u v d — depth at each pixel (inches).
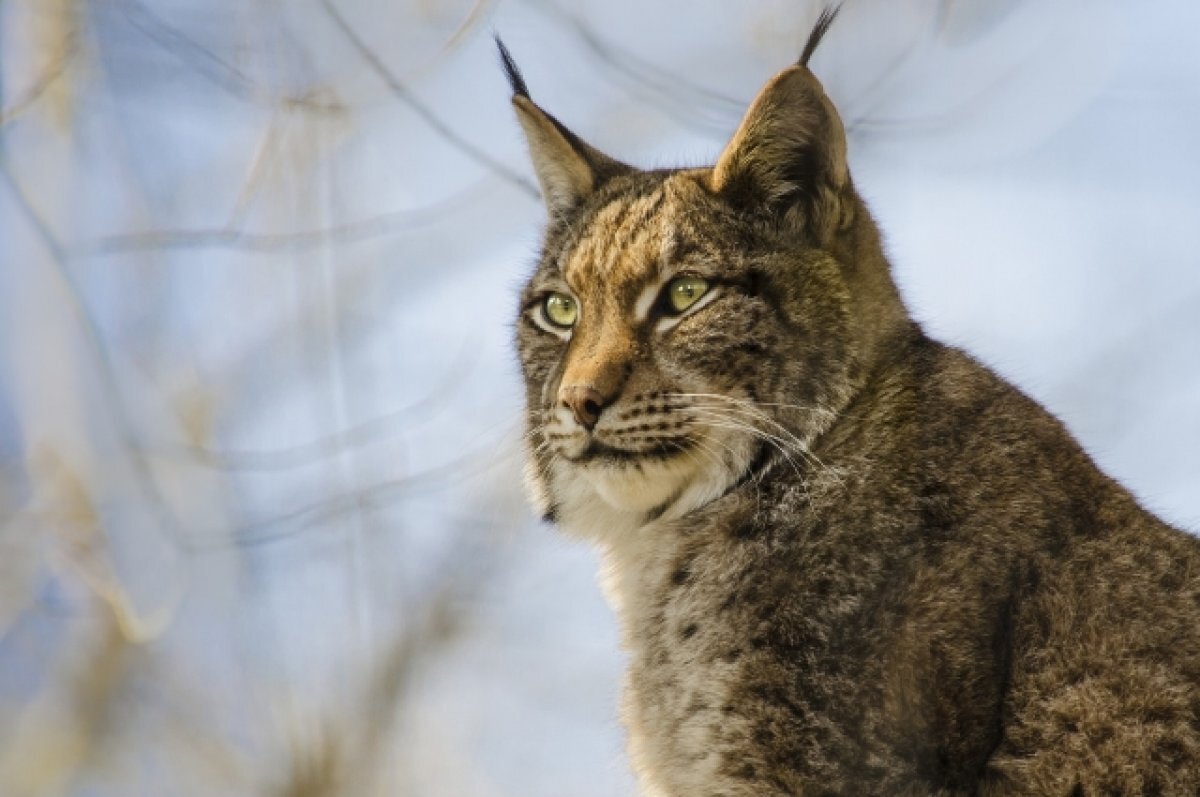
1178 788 665.0
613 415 744.3
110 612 991.6
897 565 702.5
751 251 750.5
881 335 751.1
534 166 823.1
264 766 917.2
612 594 781.9
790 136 756.0
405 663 911.0
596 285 765.9
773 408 738.2
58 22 866.1
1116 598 688.4
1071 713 676.7
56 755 991.0
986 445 721.0
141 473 838.5
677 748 725.9
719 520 738.2
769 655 706.2
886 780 682.2
